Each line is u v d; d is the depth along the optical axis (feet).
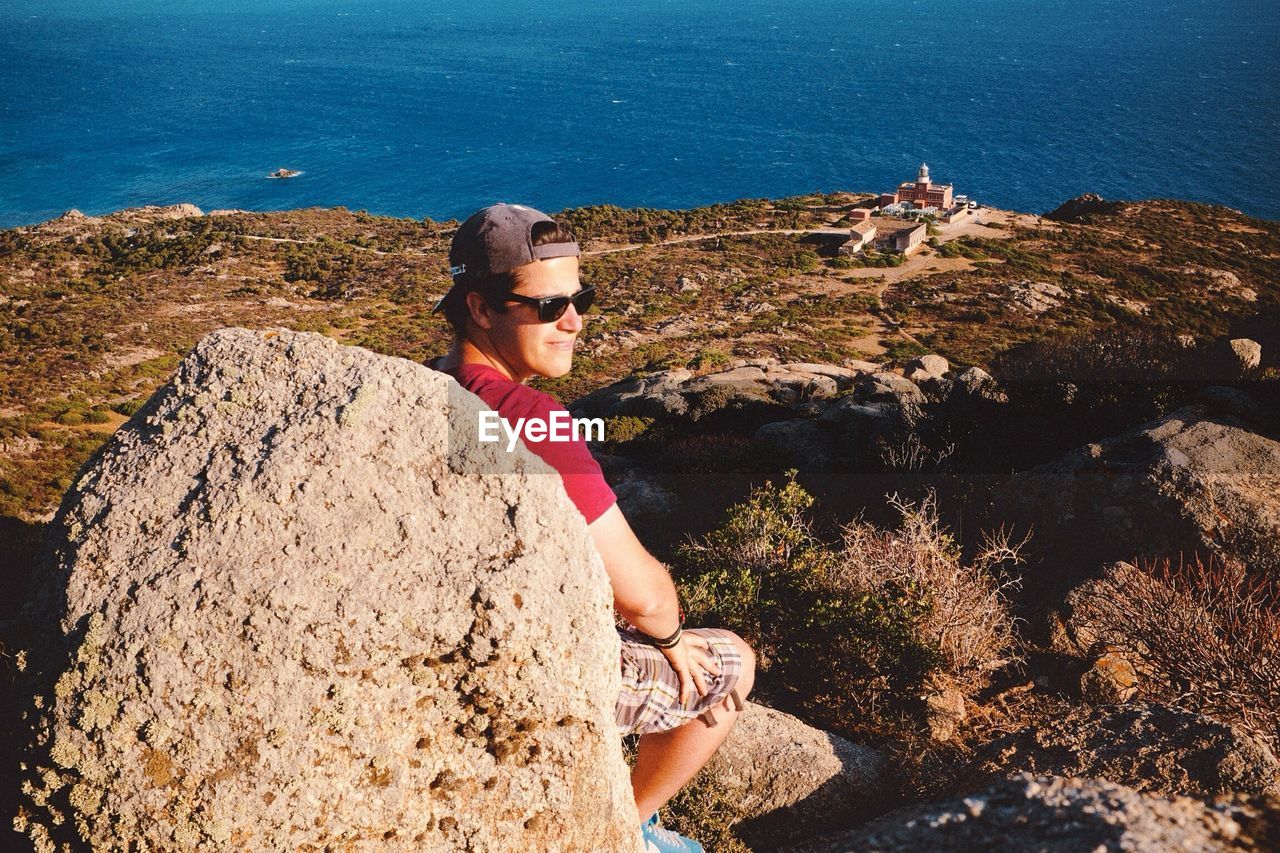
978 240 248.11
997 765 9.90
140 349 167.02
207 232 292.61
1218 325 155.74
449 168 601.62
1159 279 206.18
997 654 14.42
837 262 222.69
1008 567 17.95
